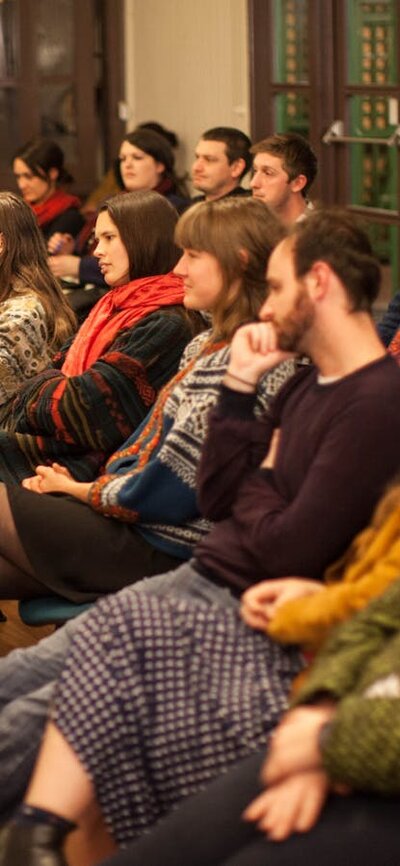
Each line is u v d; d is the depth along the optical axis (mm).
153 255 3625
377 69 6371
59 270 6098
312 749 1922
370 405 2264
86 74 8234
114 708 2176
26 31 8023
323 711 1976
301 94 6895
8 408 3781
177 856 1983
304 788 1918
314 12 6633
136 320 3533
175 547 2990
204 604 2441
